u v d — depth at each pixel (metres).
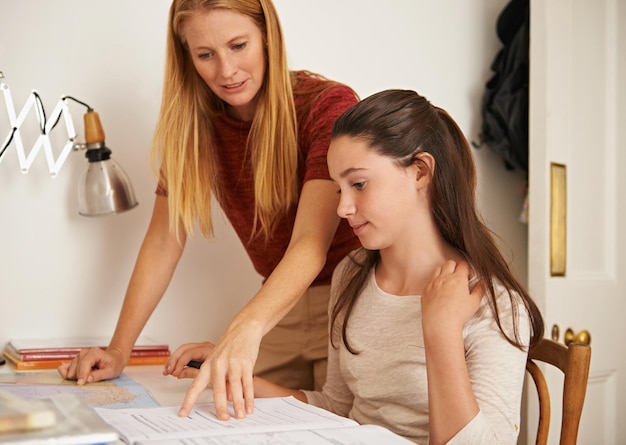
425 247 1.19
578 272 2.08
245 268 2.02
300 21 2.08
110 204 1.72
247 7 1.36
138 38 1.91
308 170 1.34
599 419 2.12
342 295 1.30
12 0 1.79
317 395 1.32
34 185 1.81
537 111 2.01
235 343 1.02
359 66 2.16
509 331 1.08
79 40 1.85
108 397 1.21
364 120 1.13
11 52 1.79
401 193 1.14
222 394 0.96
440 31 2.27
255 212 1.50
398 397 1.17
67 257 1.85
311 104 1.42
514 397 1.04
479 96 2.33
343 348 1.27
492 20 2.35
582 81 2.10
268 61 1.41
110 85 1.88
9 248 1.80
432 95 2.26
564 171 2.03
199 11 1.34
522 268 2.38
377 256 1.29
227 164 1.58
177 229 1.58
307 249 1.22
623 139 2.21
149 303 1.57
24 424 0.66
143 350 1.63
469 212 1.18
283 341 1.61
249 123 1.50
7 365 1.60
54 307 1.84
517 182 2.38
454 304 1.02
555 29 2.02
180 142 1.52
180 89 1.50
